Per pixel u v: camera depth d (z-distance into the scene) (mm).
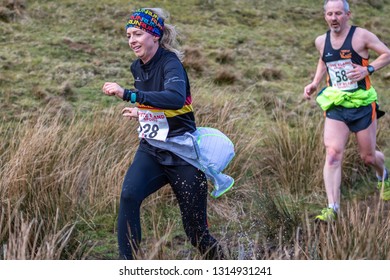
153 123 4965
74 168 6188
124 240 4883
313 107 9828
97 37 11328
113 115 8047
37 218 5516
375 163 6781
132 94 4539
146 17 4906
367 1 15961
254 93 10195
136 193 4895
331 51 6402
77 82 9641
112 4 12797
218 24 13070
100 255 5555
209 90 9789
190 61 10602
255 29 13266
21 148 6285
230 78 10398
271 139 8055
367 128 6484
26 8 11898
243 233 5973
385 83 11727
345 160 7566
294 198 7027
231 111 8617
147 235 5754
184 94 4758
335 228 5215
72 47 10750
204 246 5047
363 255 4730
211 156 5023
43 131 6727
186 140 4957
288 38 13055
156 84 4938
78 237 5598
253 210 6402
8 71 9656
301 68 11656
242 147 7578
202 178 4996
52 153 6383
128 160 6777
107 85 4539
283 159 7492
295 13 14539
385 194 7031
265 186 6902
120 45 11180
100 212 6277
